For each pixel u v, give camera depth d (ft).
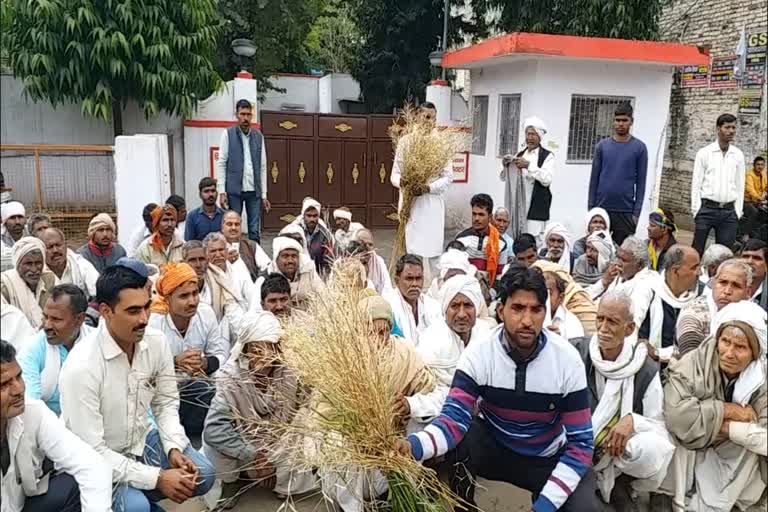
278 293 11.89
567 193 26.94
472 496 9.43
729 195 12.69
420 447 8.11
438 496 8.42
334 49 58.03
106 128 27.14
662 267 13.73
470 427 9.12
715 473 9.38
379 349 8.71
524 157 20.35
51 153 24.97
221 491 10.29
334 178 32.19
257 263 17.70
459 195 32.35
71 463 8.05
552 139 26.40
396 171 20.52
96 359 8.65
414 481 7.97
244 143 23.36
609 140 18.48
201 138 29.04
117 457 8.66
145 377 9.07
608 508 10.08
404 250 20.84
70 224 24.91
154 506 9.11
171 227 16.92
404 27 39.99
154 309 11.91
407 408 9.49
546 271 11.95
